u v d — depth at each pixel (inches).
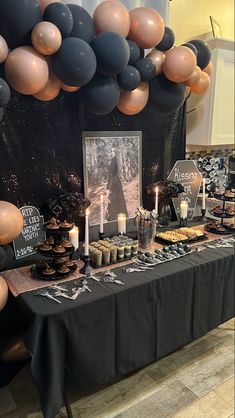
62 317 52.6
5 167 70.4
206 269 71.6
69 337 54.4
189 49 70.6
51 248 62.1
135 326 63.1
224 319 81.1
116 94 64.5
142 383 73.7
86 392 70.8
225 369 78.3
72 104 76.4
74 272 65.4
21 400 68.5
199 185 103.8
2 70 56.3
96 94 62.4
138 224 78.2
